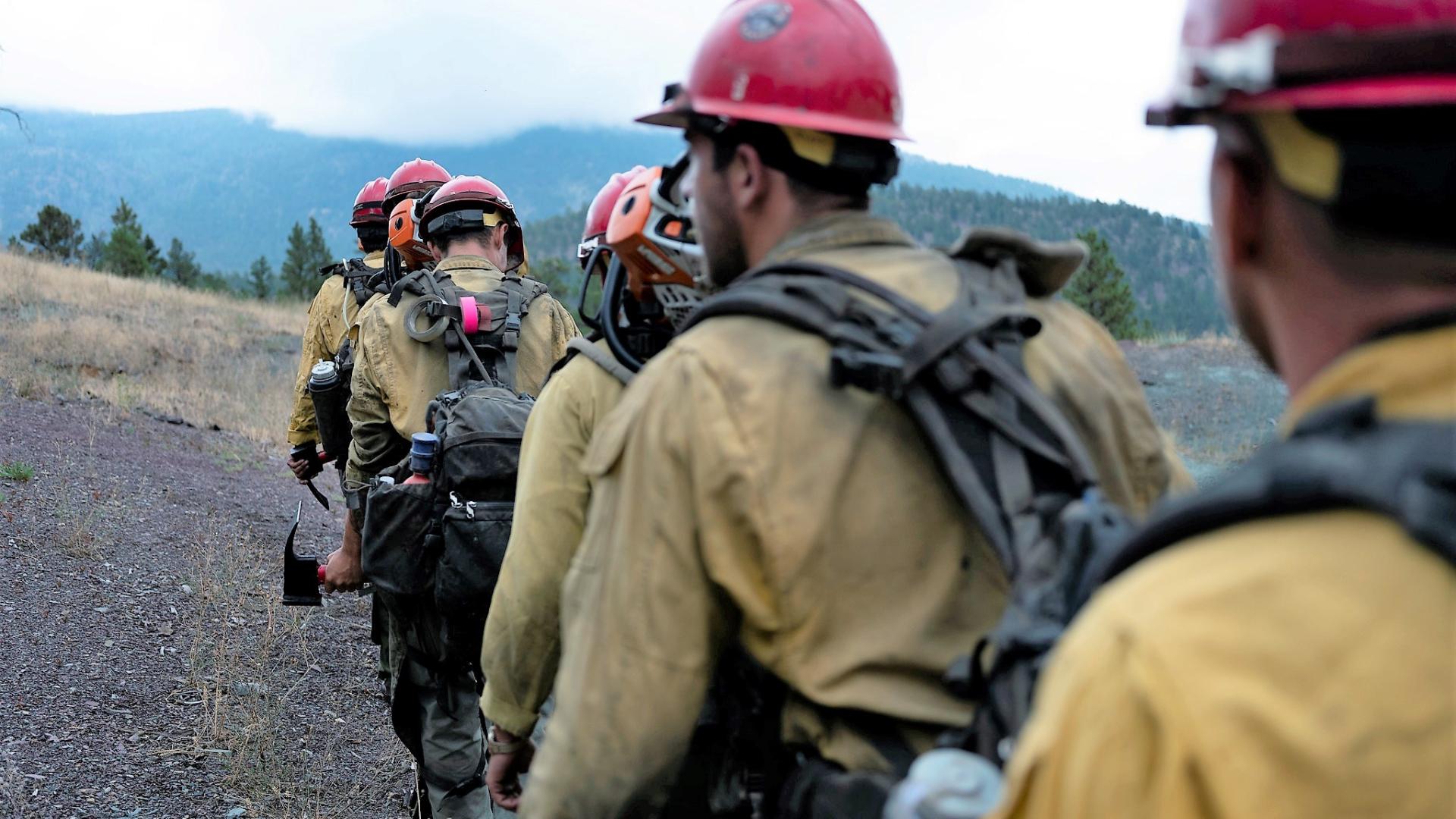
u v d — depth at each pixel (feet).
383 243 17.11
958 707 4.20
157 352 42.45
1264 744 1.84
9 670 14.34
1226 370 50.83
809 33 4.91
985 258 4.95
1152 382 49.47
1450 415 1.94
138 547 19.65
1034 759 2.16
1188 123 2.50
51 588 17.07
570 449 7.18
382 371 11.19
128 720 13.71
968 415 4.19
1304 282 2.20
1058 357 4.68
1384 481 1.88
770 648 4.37
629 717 4.41
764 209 5.04
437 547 9.56
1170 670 1.95
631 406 4.66
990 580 4.31
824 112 4.85
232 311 57.31
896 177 5.17
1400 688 1.80
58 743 12.87
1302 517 2.00
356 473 11.64
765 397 4.28
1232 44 2.28
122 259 92.02
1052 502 4.01
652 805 4.56
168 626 16.67
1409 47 1.99
